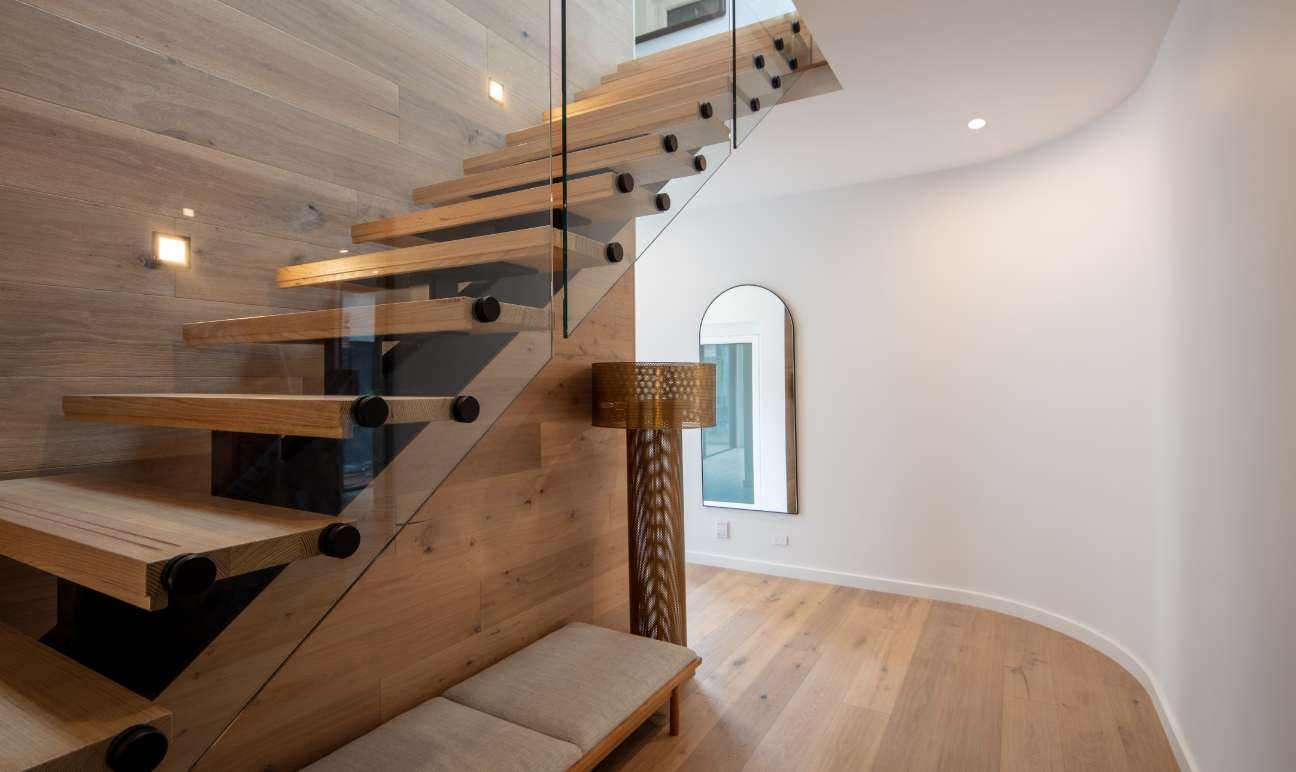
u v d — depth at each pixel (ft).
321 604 3.71
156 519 3.89
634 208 6.26
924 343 13.62
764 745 8.12
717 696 9.40
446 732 6.36
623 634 8.82
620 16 9.12
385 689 7.04
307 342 4.96
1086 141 11.11
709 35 8.37
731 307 15.84
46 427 5.16
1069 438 11.59
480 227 5.91
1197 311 7.38
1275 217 5.22
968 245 13.11
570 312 5.50
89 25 5.47
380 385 4.30
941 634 11.59
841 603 13.26
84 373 5.37
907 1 7.36
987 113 10.52
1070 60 8.83
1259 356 5.59
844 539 14.52
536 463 9.16
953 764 7.72
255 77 6.65
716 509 16.11
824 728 8.51
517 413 8.85
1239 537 6.05
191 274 6.07
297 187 6.97
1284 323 5.08
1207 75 6.84
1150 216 9.42
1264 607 5.47
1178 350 8.18
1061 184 11.64
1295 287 4.86
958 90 9.64
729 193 14.94
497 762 5.88
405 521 4.04
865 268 14.30
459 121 8.93
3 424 4.95
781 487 15.14
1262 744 5.50
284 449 3.98
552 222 5.57
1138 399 10.04
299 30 7.07
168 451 5.76
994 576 12.81
